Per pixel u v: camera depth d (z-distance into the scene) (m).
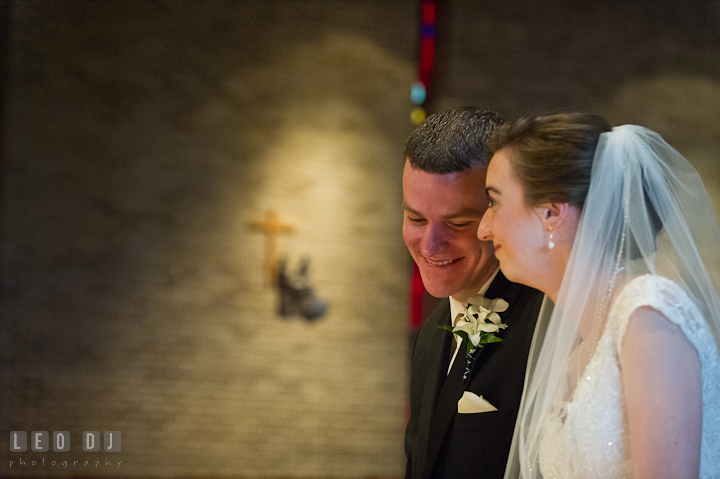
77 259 5.94
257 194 6.36
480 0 7.06
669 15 7.31
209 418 5.91
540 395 1.29
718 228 1.34
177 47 6.39
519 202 1.26
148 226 6.11
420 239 1.48
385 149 6.72
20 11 6.12
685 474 1.02
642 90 7.12
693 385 1.07
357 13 6.83
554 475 1.23
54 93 6.09
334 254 6.43
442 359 1.62
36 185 5.96
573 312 1.23
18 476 5.53
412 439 1.67
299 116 6.57
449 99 6.86
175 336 6.00
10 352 5.72
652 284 1.14
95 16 6.27
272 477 5.91
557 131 1.24
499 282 1.52
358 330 6.34
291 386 6.11
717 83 7.30
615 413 1.16
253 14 6.60
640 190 1.24
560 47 7.09
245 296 6.18
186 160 6.27
